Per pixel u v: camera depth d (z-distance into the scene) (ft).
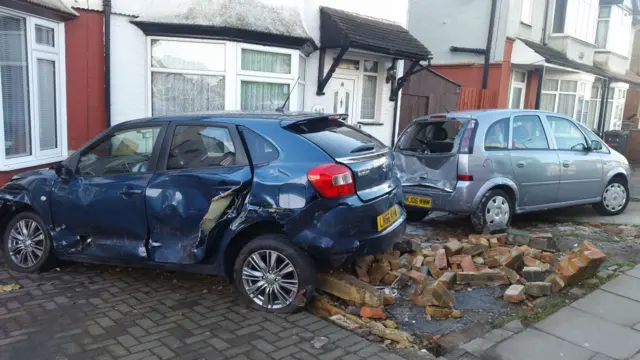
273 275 13.96
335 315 13.70
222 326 13.20
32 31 22.74
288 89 29.94
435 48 51.52
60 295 15.25
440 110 44.80
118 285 16.14
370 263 16.42
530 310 14.26
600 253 15.98
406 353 11.94
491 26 47.52
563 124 24.67
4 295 15.17
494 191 21.39
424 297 14.40
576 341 12.51
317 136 14.21
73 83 25.35
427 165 21.89
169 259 14.71
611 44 66.54
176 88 27.20
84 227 15.93
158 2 26.25
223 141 14.57
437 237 21.89
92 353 11.75
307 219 13.25
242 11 27.07
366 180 14.11
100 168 16.02
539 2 54.13
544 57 47.60
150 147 15.40
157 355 11.69
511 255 16.58
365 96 38.60
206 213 14.12
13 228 17.28
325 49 33.47
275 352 11.88
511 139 22.27
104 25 25.53
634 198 32.27
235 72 27.27
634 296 15.17
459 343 12.40
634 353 11.97
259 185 13.69
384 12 37.96
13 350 11.87
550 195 23.41
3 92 21.77
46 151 24.30
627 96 82.74
